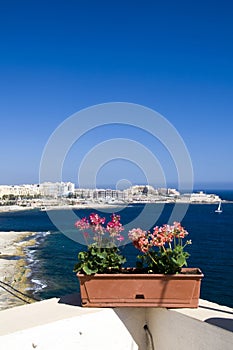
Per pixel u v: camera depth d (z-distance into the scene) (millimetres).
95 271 2783
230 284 24312
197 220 68188
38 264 31516
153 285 2746
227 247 38688
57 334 2523
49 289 23281
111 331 2766
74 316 2629
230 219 70375
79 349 2613
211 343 2455
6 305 18906
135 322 2924
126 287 2766
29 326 2453
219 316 2594
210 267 29391
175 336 2715
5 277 26672
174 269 2775
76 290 23078
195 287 2732
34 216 86812
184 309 2732
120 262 2883
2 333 2352
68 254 36406
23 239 49219
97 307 2797
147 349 2969
